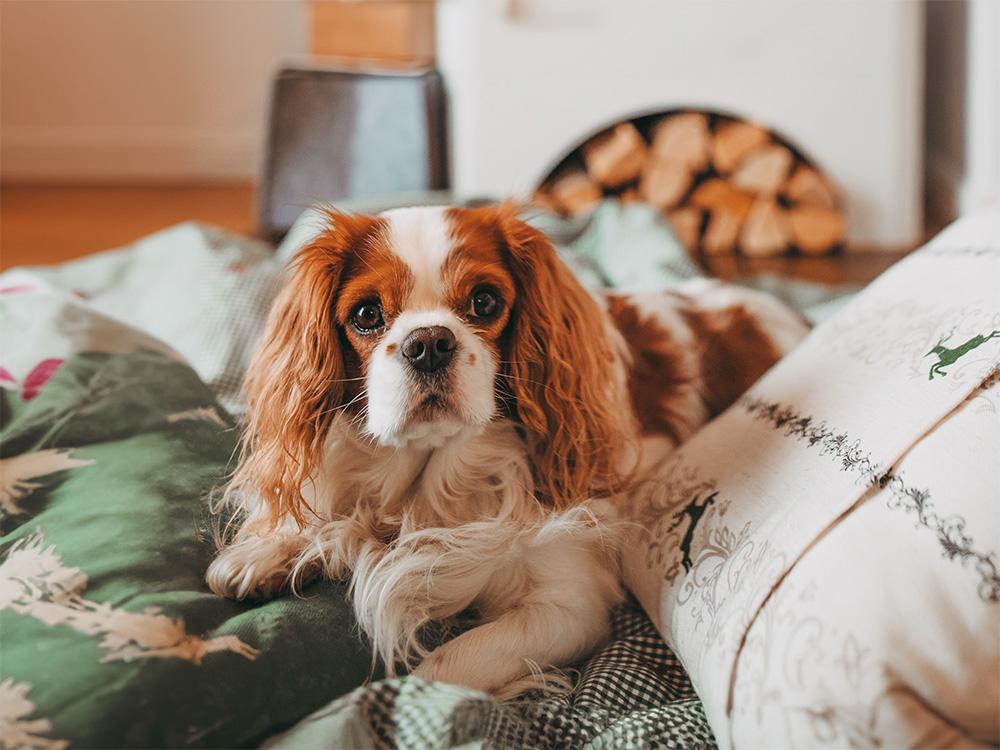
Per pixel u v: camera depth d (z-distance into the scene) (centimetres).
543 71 324
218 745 100
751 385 165
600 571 137
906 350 120
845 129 329
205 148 477
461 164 336
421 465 136
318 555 128
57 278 216
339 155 342
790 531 108
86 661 99
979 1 316
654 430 155
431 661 123
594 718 117
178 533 125
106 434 142
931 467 102
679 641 119
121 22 462
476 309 127
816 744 92
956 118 353
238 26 464
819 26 319
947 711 90
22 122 471
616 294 175
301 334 129
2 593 111
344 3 369
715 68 324
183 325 192
